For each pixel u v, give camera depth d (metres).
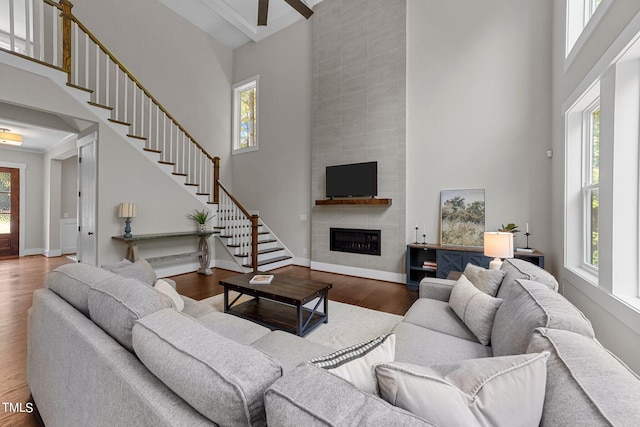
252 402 0.70
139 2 5.19
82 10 4.52
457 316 1.98
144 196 4.42
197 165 5.96
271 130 6.16
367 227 4.86
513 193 3.77
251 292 2.72
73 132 4.38
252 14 5.79
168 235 4.38
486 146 3.94
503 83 3.83
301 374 0.71
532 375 0.75
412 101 4.49
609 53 1.87
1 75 2.95
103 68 4.72
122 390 0.87
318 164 5.41
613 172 1.86
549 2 3.55
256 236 4.91
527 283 1.56
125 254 4.15
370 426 0.55
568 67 2.77
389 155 4.64
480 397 0.70
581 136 2.82
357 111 4.95
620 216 1.84
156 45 5.43
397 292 4.03
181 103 5.84
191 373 0.75
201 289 4.04
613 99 1.86
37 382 1.53
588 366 0.77
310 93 5.62
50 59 4.22
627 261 1.83
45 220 6.69
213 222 5.50
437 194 4.29
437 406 0.67
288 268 5.55
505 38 3.82
